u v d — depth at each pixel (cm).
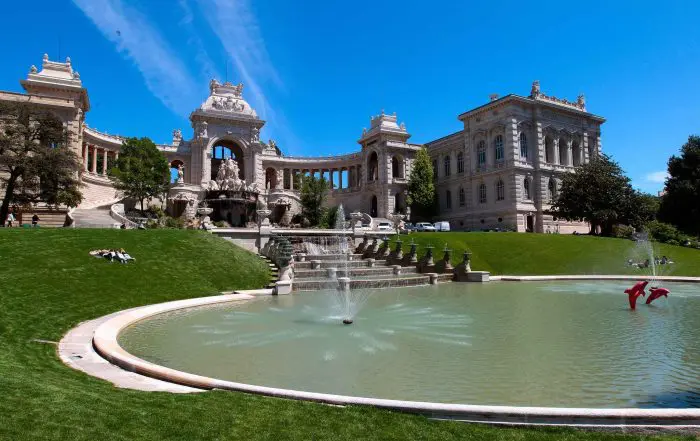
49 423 688
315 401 886
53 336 1476
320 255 4084
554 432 748
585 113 7669
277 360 1293
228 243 3700
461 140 7950
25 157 4266
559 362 1269
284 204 7731
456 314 2053
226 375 1152
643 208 6356
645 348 1420
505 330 1702
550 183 7181
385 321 1886
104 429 688
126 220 4988
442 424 774
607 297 2652
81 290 2125
